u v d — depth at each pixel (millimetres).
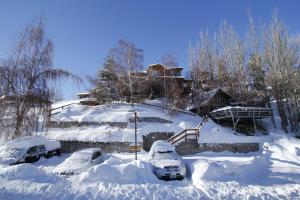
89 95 45188
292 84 32688
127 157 21562
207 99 36312
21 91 22766
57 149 24125
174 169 14062
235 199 9500
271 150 23234
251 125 30828
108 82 41844
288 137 25859
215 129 27359
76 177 12422
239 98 39250
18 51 23375
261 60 39344
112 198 9516
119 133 26672
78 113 32156
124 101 41188
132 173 12883
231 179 12984
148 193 10203
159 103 40062
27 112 22750
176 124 29219
